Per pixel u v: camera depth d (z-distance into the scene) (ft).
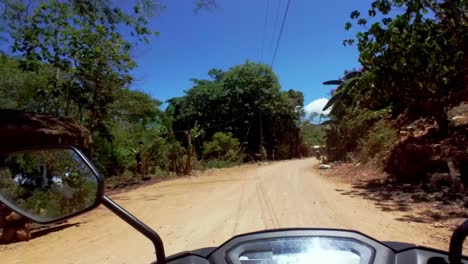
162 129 79.97
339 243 6.16
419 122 53.26
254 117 147.64
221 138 112.78
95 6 42.86
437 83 37.73
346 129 80.59
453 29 35.65
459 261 4.58
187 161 75.31
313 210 28.99
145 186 58.44
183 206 35.50
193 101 147.74
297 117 171.53
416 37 34.19
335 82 100.22
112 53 48.32
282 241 6.31
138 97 69.41
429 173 36.58
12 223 24.18
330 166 74.02
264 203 33.91
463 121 44.24
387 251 5.97
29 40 41.55
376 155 55.57
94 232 25.85
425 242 18.89
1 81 56.18
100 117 61.67
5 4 37.70
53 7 41.29
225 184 53.78
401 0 33.96
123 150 73.61
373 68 37.55
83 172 5.88
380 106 70.44
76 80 53.36
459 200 27.68
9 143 27.84
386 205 29.50
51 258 19.99
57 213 5.83
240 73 150.41
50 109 58.13
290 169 79.30
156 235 5.70
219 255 6.21
